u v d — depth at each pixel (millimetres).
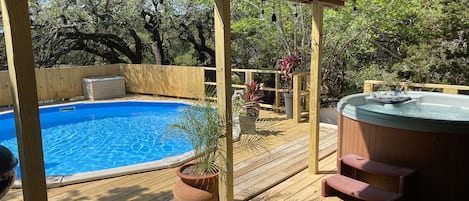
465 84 8891
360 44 9266
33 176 1924
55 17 10703
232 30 10383
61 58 11836
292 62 7238
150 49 12922
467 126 3020
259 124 6270
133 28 11992
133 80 10109
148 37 12531
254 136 5441
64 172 4887
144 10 11766
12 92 1859
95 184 3816
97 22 11242
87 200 3414
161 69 9562
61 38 10977
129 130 7098
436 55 9016
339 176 3561
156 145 6082
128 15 11516
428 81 9172
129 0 11406
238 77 11016
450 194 3164
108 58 12531
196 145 3029
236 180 3855
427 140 3158
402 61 9414
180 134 3271
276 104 7566
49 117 8125
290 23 9773
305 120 6777
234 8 10430
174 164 4320
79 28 11148
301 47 9555
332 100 9781
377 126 3457
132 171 4117
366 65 9961
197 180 2977
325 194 3455
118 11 11461
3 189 1542
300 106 6633
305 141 5375
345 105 3936
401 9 8508
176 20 12109
